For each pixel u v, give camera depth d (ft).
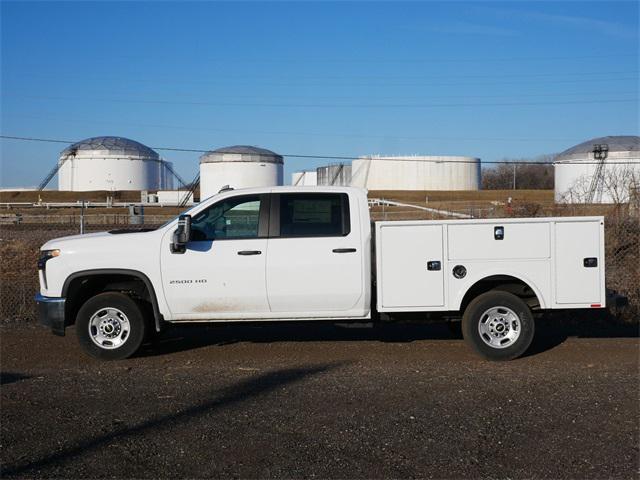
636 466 16.49
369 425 19.34
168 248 27.58
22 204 154.40
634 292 37.04
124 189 233.35
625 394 22.41
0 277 42.19
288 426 19.29
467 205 127.24
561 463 16.70
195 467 16.48
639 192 45.88
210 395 22.48
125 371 26.04
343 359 27.66
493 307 27.48
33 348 30.22
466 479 15.79
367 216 27.84
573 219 27.43
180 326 28.17
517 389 23.04
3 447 17.89
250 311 27.68
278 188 28.17
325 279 27.43
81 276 27.50
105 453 17.40
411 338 31.91
